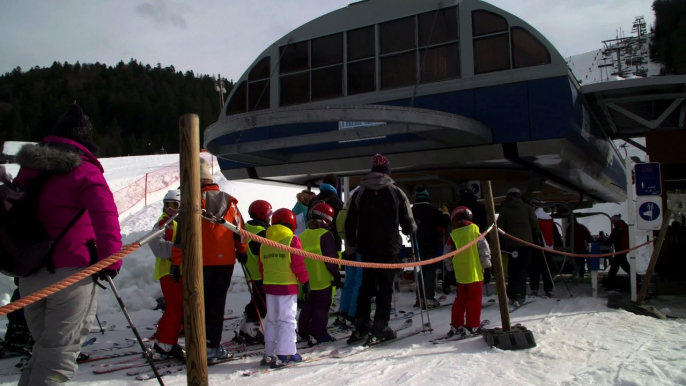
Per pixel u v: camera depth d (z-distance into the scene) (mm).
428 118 7457
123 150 102812
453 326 5539
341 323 6230
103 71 147750
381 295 5246
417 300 7648
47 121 110438
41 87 147250
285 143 8680
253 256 5637
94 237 2930
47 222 2812
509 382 3877
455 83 8922
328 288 5391
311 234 5402
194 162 2688
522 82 8469
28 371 2875
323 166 10383
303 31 10477
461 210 5734
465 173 11305
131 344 5414
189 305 2662
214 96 137625
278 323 4500
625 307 7062
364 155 9844
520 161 9219
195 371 2658
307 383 3936
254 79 10969
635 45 111500
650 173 7203
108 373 4305
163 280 4656
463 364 4375
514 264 7516
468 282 5465
